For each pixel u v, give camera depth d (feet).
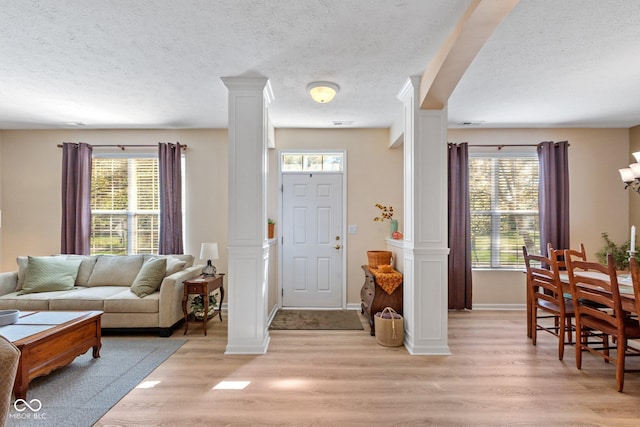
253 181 9.84
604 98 11.10
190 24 6.93
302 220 15.11
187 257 13.50
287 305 15.03
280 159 15.08
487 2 5.67
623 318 7.59
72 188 14.32
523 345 10.37
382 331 10.30
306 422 6.36
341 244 15.05
